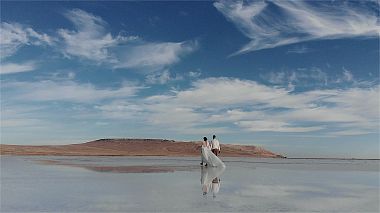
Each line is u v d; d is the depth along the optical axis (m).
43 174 17.38
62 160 35.38
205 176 17.00
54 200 9.77
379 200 10.41
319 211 8.73
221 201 9.80
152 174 17.75
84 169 21.06
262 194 11.22
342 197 10.91
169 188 12.24
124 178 15.51
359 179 16.94
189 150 91.12
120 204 9.26
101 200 9.83
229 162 38.31
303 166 30.41
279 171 21.95
